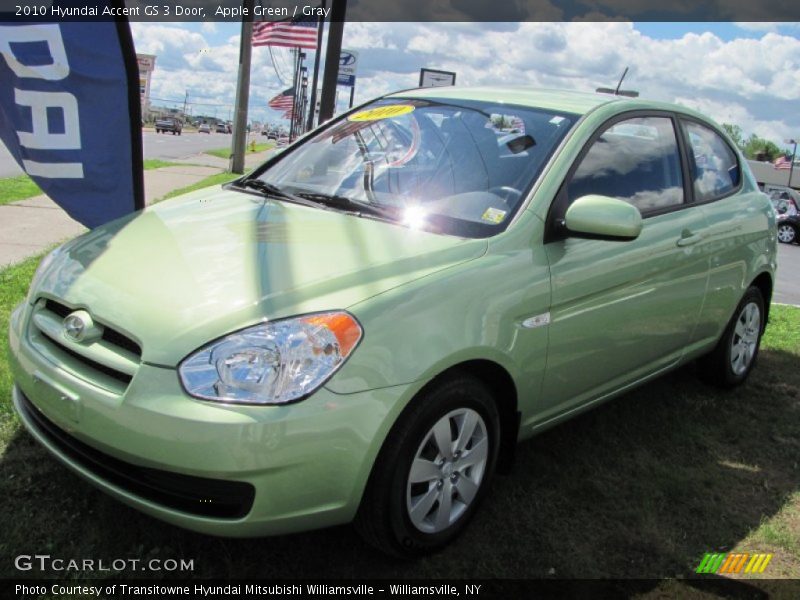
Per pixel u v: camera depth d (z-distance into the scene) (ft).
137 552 8.22
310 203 10.59
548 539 9.29
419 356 7.75
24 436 10.35
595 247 10.17
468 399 8.48
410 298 7.93
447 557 8.76
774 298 32.14
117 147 13.93
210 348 7.17
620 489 10.69
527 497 10.21
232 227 9.53
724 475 11.57
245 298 7.60
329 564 8.43
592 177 10.61
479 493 9.10
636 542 9.41
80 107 13.62
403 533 8.13
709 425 13.42
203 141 179.63
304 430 7.04
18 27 13.09
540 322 9.25
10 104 13.56
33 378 8.21
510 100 11.76
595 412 13.34
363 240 8.95
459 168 10.46
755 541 9.78
